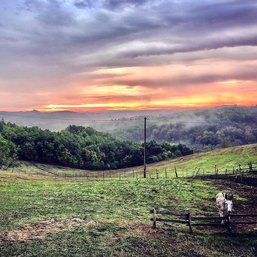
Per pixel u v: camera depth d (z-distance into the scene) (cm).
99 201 4478
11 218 3394
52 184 6241
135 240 2883
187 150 16150
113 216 3628
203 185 5922
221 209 3672
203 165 9381
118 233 3036
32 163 13575
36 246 2619
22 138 14250
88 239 2842
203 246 2886
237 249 2873
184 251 2736
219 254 2741
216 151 10869
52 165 13950
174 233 3144
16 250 2519
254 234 3209
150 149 15525
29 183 6353
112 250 2630
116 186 5797
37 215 3559
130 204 4372
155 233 3100
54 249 2573
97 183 6338
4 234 2878
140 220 3516
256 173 6781
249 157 8831
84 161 14975
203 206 4397
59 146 14225
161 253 2656
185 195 5050
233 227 3428
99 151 15700
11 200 4341
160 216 3747
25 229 3044
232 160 9006
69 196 4791
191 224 3219
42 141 14275
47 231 3012
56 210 3831
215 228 3384
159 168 10900
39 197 4650
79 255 2492
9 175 7850
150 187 5650
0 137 12138
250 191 5559
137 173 10562
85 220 3409
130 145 16888
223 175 6806
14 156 12325
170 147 16162
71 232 3000
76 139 16638
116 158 16112
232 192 5394
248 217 3800
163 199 4747
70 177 9719
